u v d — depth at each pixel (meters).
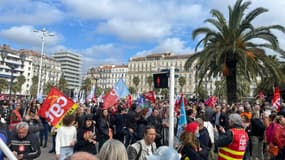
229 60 22.88
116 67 163.12
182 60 131.50
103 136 9.88
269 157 8.84
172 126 6.52
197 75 24.08
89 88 115.56
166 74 6.73
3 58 26.39
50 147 12.66
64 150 6.36
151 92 19.73
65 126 6.54
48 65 143.25
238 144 5.20
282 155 8.23
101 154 2.95
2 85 89.00
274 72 22.19
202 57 21.67
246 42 22.41
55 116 7.42
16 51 118.69
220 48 21.84
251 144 10.53
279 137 8.20
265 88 35.69
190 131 5.10
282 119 8.30
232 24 22.02
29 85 129.38
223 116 12.25
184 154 4.96
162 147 3.12
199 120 7.01
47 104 7.52
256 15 21.91
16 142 5.40
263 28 21.64
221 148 5.41
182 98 8.84
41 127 10.02
